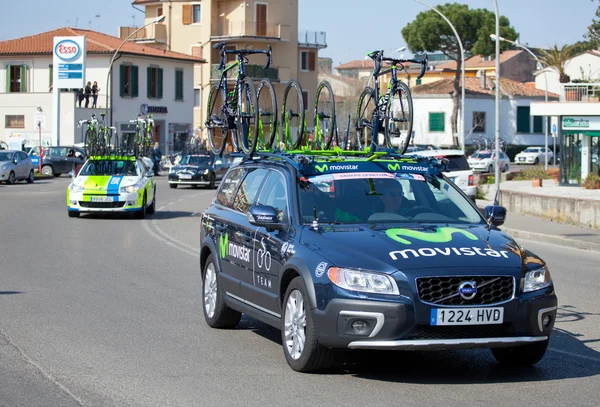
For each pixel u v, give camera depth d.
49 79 66.50
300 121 11.05
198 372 7.64
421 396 6.86
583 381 7.39
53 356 8.25
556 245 21.00
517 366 7.90
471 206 8.66
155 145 58.47
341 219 8.10
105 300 11.52
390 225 7.94
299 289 7.46
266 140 11.80
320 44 78.75
